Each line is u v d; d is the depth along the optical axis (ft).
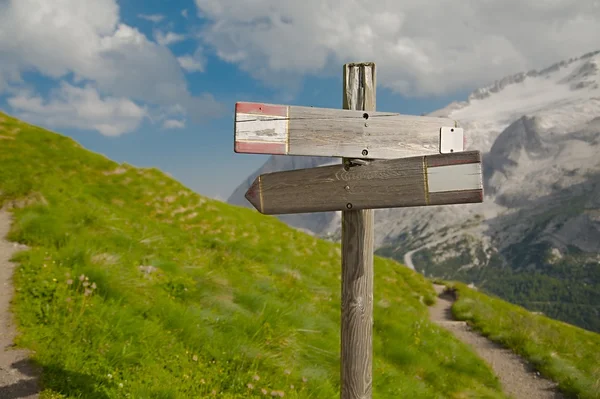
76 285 7.81
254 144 4.36
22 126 25.11
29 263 8.36
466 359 13.04
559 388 12.12
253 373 6.95
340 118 4.45
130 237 12.44
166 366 6.59
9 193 14.16
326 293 15.07
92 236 11.17
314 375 7.68
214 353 7.16
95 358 6.22
